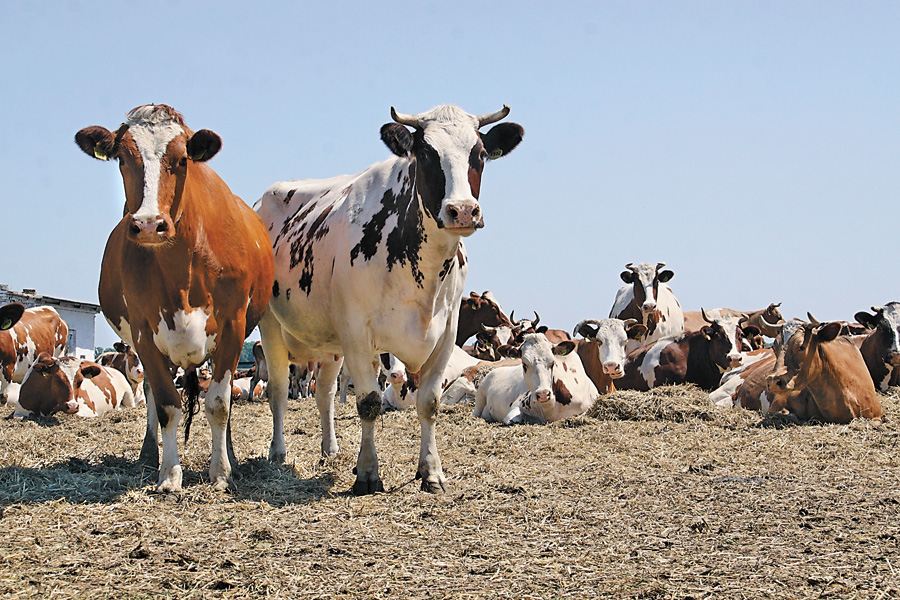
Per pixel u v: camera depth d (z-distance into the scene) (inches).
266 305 297.3
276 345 327.3
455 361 626.5
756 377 474.9
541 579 178.4
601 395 482.6
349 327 273.6
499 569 184.7
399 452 342.3
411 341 267.9
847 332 556.4
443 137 253.0
